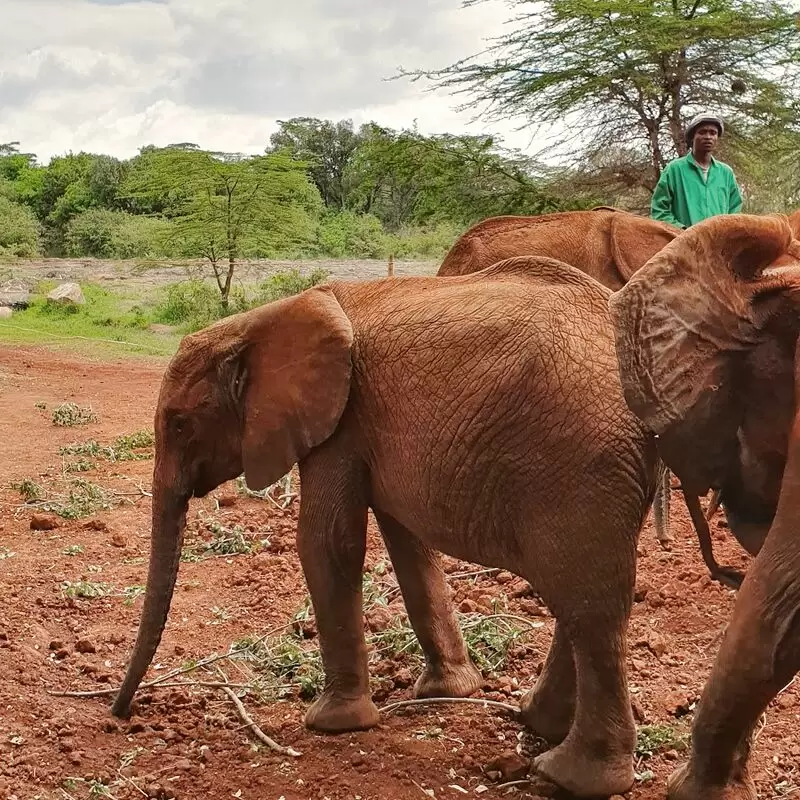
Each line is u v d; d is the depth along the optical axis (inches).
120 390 691.4
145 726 202.1
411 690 212.7
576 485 151.9
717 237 135.0
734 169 722.2
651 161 742.5
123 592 283.0
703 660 226.4
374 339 177.2
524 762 177.0
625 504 151.7
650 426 132.3
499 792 171.5
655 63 710.5
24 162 2787.9
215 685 217.8
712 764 141.0
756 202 765.9
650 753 181.6
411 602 205.2
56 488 406.9
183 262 1261.1
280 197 1178.6
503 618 247.1
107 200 2135.8
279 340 187.5
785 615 126.6
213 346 198.7
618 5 707.4
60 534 341.7
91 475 430.9
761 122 721.0
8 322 1137.4
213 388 199.2
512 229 348.2
